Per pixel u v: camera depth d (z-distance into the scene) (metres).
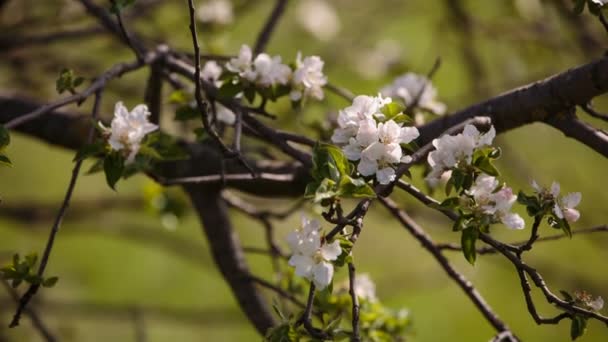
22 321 4.01
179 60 2.80
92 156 2.58
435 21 4.30
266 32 2.93
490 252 2.60
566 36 3.85
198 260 5.05
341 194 2.36
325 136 2.90
